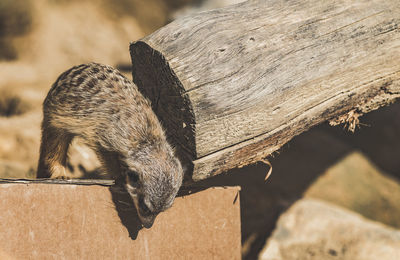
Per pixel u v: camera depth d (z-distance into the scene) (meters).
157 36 5.07
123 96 5.28
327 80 5.52
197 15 5.25
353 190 11.78
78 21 18.80
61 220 4.68
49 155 5.91
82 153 8.36
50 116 5.63
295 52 5.33
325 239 8.88
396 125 13.13
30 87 13.48
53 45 17.72
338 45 5.54
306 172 11.64
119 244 5.03
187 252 5.52
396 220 11.70
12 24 17.84
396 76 5.93
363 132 13.37
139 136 5.14
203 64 4.92
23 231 4.46
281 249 8.84
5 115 11.86
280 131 5.42
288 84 5.29
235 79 5.00
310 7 5.57
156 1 20.81
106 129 5.18
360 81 5.74
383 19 5.74
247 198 10.70
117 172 5.40
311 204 9.80
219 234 5.75
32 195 4.53
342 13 5.63
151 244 5.27
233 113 5.02
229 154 5.18
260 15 5.38
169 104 5.20
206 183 10.24
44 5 18.62
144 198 4.96
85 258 4.80
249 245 9.66
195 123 4.88
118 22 19.53
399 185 12.50
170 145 5.37
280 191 11.08
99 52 17.89
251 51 5.14
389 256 8.45
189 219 5.55
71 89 5.43
